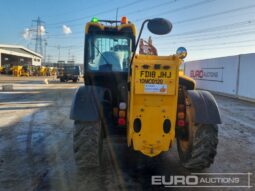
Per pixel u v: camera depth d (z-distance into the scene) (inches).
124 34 174.9
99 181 136.7
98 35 175.0
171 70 124.8
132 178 141.2
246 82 553.6
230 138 231.0
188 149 145.5
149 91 124.7
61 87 812.6
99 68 175.2
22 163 160.9
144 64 123.8
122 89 156.4
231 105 468.8
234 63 605.0
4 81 1079.6
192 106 139.2
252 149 198.4
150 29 128.4
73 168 153.3
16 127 256.8
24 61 2839.6
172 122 128.3
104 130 148.5
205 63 765.9
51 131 242.2
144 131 128.1
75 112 135.7
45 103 437.1
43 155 175.9
